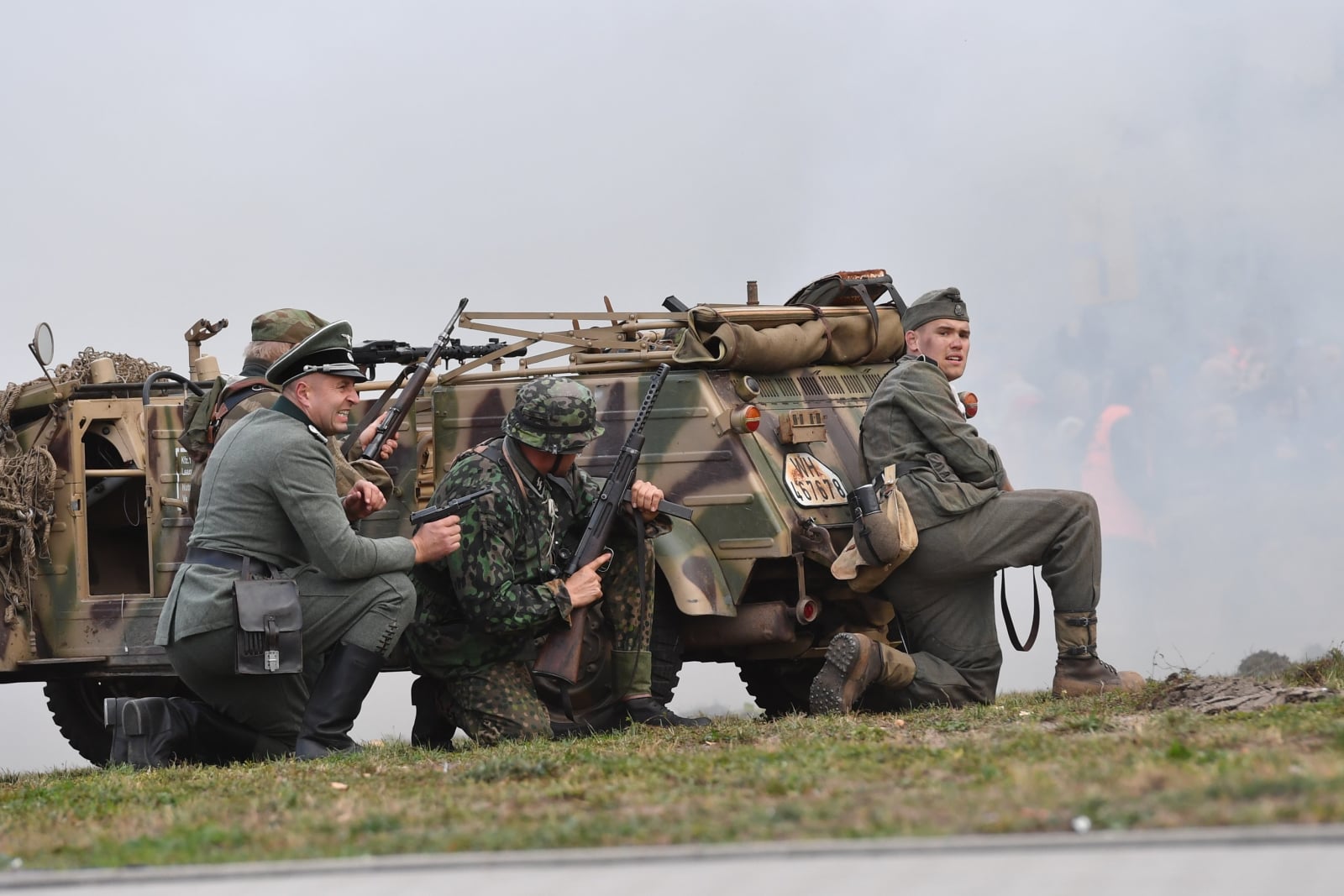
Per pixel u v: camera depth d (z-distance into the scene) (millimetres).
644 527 25438
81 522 30609
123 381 31750
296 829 14203
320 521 23141
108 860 12930
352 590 23516
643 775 16922
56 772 25219
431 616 24641
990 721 21625
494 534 23844
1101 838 10453
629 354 28016
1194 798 11805
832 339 29719
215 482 23672
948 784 14422
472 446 28688
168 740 23375
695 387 27219
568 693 24750
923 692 26359
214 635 23031
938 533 26359
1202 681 23016
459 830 13305
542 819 13992
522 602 23703
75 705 33656
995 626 27312
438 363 30703
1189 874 9453
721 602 26562
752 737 21016
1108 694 25078
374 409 29234
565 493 25047
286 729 24344
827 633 29078
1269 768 13344
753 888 9805
